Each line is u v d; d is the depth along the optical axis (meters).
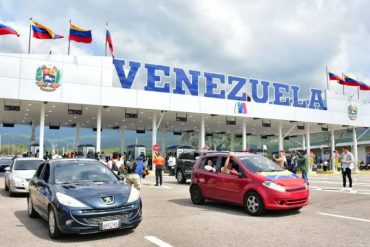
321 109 38.97
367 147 61.50
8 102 26.83
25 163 14.91
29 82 24.33
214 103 31.66
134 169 12.00
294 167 19.66
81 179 7.94
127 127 45.78
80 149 34.84
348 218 8.75
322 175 33.28
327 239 6.57
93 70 26.52
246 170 9.84
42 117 26.30
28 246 6.39
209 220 8.65
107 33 29.14
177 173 20.45
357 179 25.09
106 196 6.84
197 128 46.34
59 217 6.62
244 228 7.65
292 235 6.93
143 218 8.93
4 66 23.84
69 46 27.25
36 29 26.12
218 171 10.87
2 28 24.05
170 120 38.47
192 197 11.71
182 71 30.42
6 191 15.84
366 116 43.06
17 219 9.11
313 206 10.77
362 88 41.12
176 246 6.21
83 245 6.38
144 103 28.36
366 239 6.55
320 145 69.56
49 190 7.46
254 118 35.41
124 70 27.83
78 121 40.09
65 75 25.56
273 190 8.97
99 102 26.56
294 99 36.91
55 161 8.57
